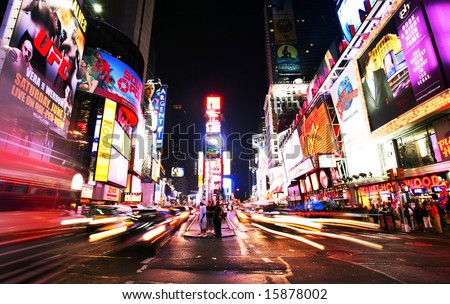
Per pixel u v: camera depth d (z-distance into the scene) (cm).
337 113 3372
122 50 4859
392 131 2252
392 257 781
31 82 2548
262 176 13438
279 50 14188
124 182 5009
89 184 3534
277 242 1148
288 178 6062
